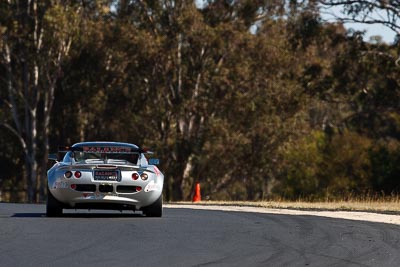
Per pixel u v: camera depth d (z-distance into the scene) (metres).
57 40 196.88
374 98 182.75
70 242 41.22
